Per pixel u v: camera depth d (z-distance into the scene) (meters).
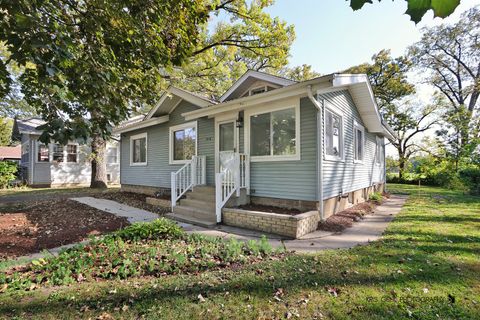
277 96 5.95
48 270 3.30
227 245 4.05
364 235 5.14
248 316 2.31
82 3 3.13
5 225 5.95
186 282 2.95
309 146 6.10
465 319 2.25
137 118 15.37
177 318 2.28
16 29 2.29
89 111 3.22
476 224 5.77
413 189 15.43
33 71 2.87
